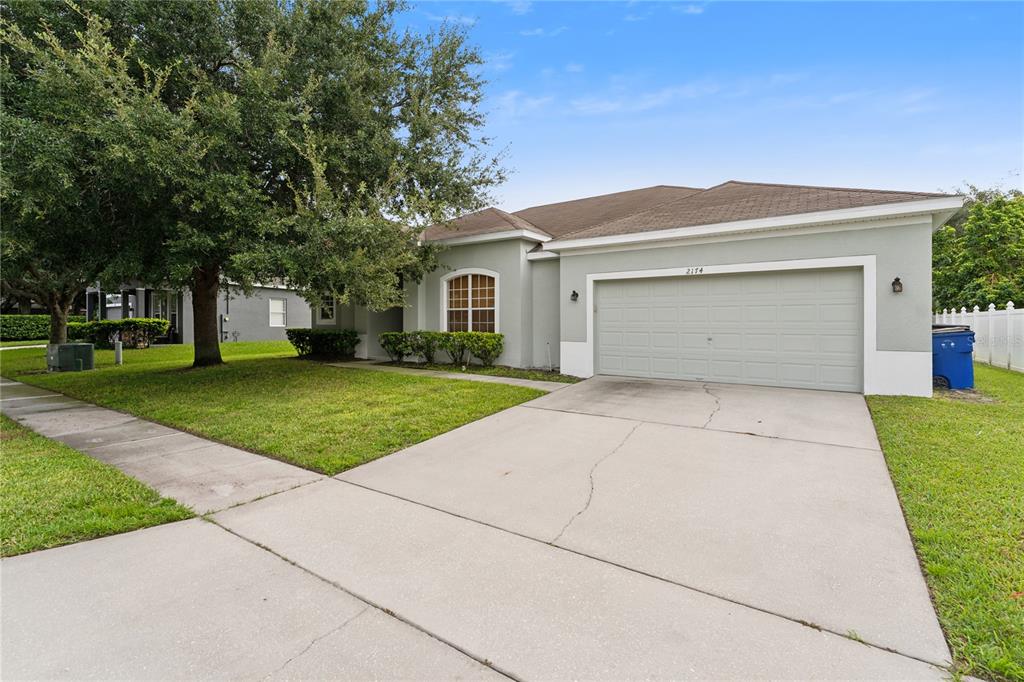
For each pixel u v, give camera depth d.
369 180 10.02
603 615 2.50
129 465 5.07
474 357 12.82
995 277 20.11
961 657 2.14
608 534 3.44
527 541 3.36
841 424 6.16
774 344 8.85
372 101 10.34
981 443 5.17
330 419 6.80
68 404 8.65
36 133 6.46
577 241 10.59
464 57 11.45
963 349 8.41
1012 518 3.44
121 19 8.26
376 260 8.85
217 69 9.54
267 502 4.07
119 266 8.05
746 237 8.91
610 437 5.89
